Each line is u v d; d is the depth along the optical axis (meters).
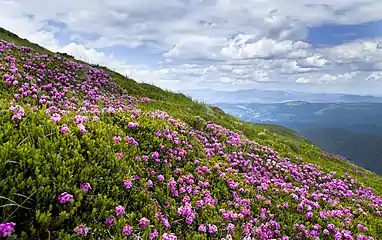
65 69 24.33
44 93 16.11
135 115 12.57
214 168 11.37
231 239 7.39
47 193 5.71
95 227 5.88
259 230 8.38
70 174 6.50
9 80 15.45
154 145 10.49
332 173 19.94
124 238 5.83
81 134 8.26
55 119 8.25
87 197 6.36
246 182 11.91
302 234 9.32
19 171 6.02
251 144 18.53
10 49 23.11
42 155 6.54
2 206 5.02
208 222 7.96
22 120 7.73
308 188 14.74
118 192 7.05
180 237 7.08
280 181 14.34
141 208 7.24
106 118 11.12
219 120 26.89
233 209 9.27
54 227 5.43
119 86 27.58
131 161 8.78
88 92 21.09
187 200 8.59
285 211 10.44
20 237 4.98
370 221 12.45
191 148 12.15
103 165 7.58
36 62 22.39
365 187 19.83
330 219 10.93
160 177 8.92
